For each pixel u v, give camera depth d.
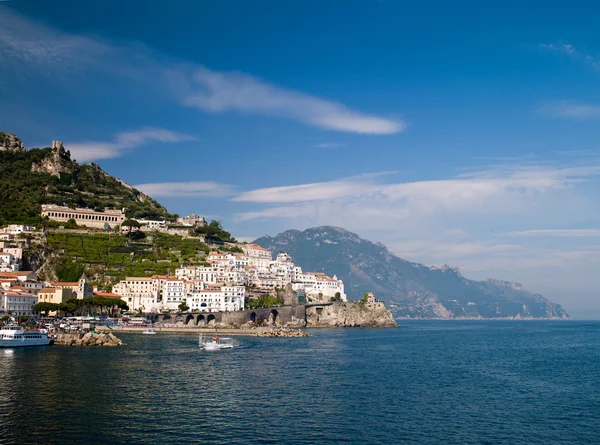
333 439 87.69
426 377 149.50
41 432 87.62
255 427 93.25
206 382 133.00
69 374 138.50
